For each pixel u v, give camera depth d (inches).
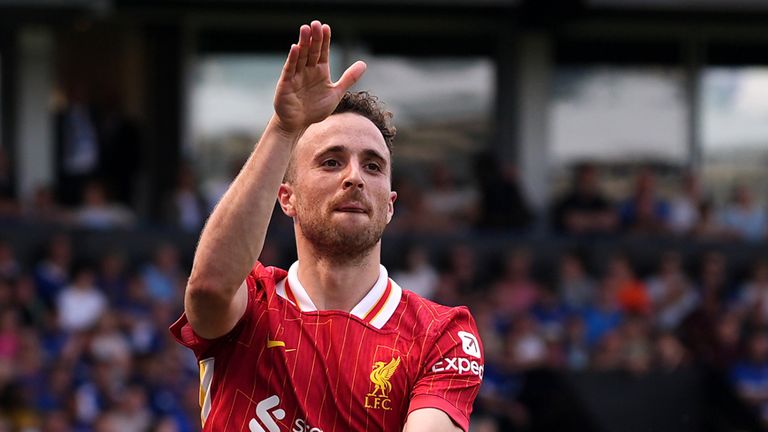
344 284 269.1
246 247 249.0
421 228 1109.1
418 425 257.8
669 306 1042.1
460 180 1259.2
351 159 265.3
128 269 1012.5
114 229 1034.1
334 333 265.1
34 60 1216.2
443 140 1261.1
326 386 261.9
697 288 1080.2
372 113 273.0
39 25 1161.4
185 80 1231.5
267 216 250.4
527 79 1268.5
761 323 1030.4
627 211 1167.6
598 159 1282.0
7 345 858.1
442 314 272.5
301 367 262.5
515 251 1082.7
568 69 1279.5
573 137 1279.5
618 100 1286.9
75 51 1222.3
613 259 1066.7
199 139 1237.7
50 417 810.2
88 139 1176.2
